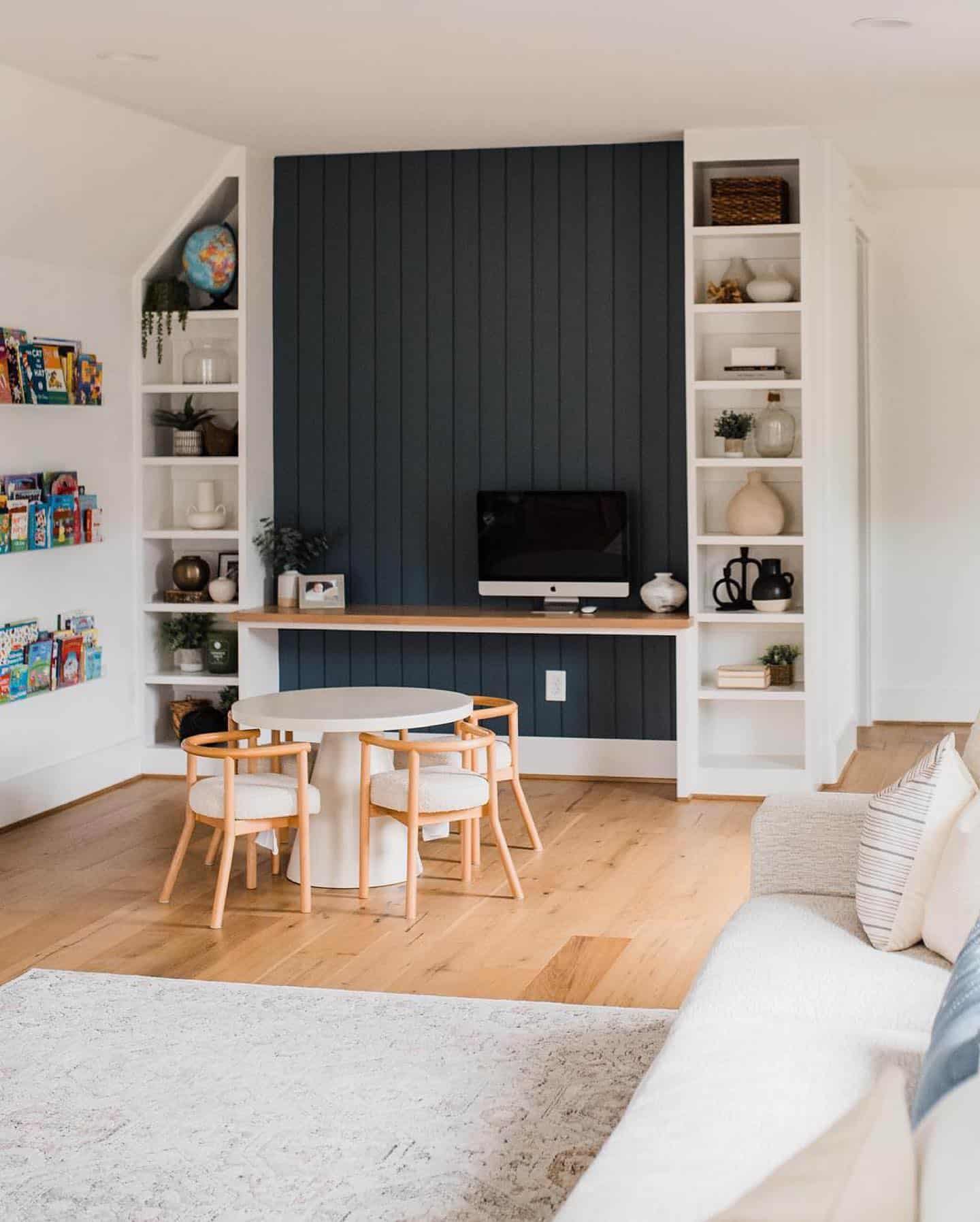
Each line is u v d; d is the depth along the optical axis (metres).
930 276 7.88
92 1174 2.91
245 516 6.61
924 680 8.12
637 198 6.50
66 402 5.95
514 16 4.53
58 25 4.59
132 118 5.75
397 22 4.57
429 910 4.71
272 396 6.86
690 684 6.25
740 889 4.91
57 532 5.91
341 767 5.00
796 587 6.48
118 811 6.11
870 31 4.72
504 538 6.56
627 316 6.55
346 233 6.75
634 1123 2.12
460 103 5.71
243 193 6.50
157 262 6.66
